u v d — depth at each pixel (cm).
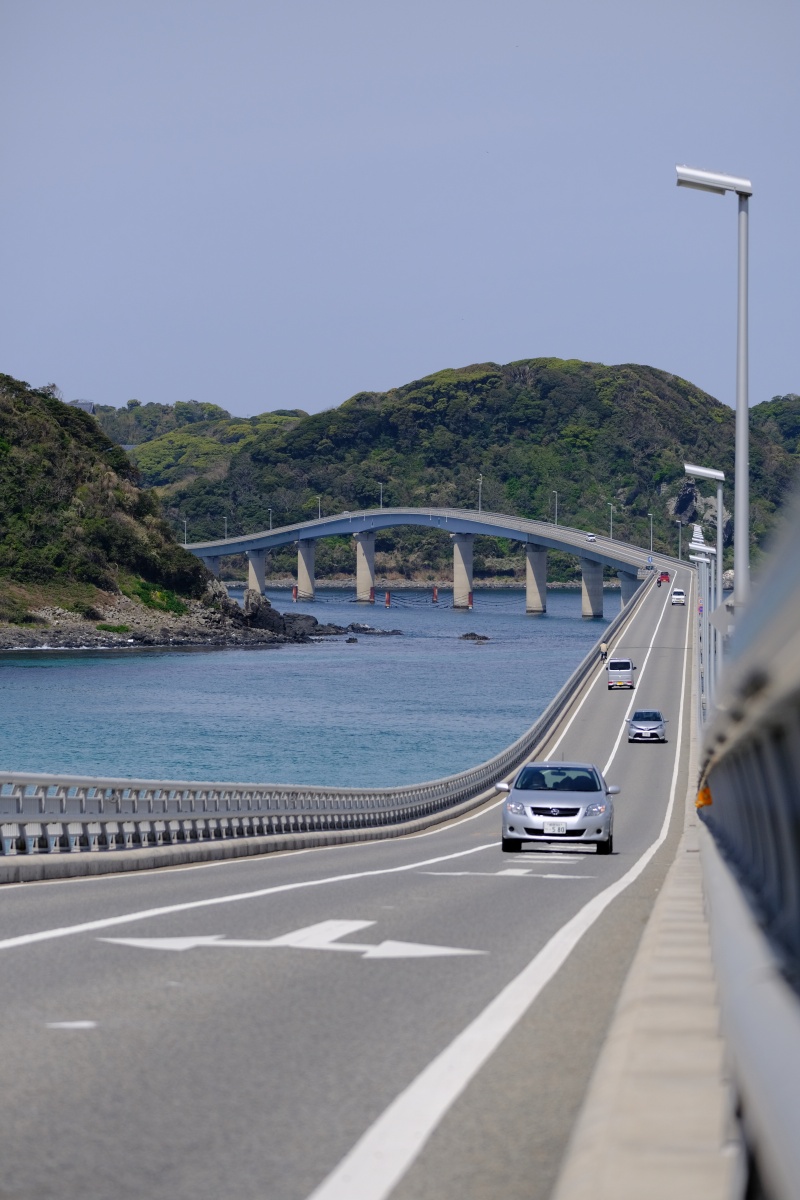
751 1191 594
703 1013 882
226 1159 682
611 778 7106
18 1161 677
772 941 959
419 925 1639
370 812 4859
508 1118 761
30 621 18588
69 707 12288
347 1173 659
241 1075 862
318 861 3034
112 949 1396
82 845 2781
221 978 1229
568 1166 607
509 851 3325
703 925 1327
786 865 1058
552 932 1581
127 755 9294
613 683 10881
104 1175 655
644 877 2462
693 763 6353
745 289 3447
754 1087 580
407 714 12150
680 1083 704
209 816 3456
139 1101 796
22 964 1295
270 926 1605
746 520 3491
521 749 7531
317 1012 1074
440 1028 1015
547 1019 1052
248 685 14600
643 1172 568
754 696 917
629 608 16475
